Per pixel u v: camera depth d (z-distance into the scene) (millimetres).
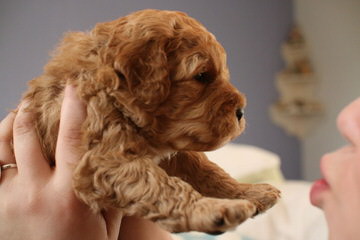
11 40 1319
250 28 1900
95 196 353
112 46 378
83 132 369
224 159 1249
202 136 391
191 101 389
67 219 395
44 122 416
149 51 378
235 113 403
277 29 2002
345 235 265
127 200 346
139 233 497
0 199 409
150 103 373
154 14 401
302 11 2018
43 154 420
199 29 408
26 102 426
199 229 325
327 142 1950
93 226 403
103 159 354
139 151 365
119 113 370
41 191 402
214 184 441
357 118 286
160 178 345
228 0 1809
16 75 1336
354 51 1845
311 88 1976
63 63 406
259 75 1939
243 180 1174
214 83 404
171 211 334
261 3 1938
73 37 419
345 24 1868
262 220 1045
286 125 1996
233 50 1836
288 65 2012
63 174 388
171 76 389
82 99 373
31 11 1351
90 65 382
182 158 445
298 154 2053
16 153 418
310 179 2025
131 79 368
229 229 323
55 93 413
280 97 2014
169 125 388
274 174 1297
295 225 1022
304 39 2002
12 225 401
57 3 1386
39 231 397
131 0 1525
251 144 1904
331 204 278
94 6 1447
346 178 272
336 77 1914
